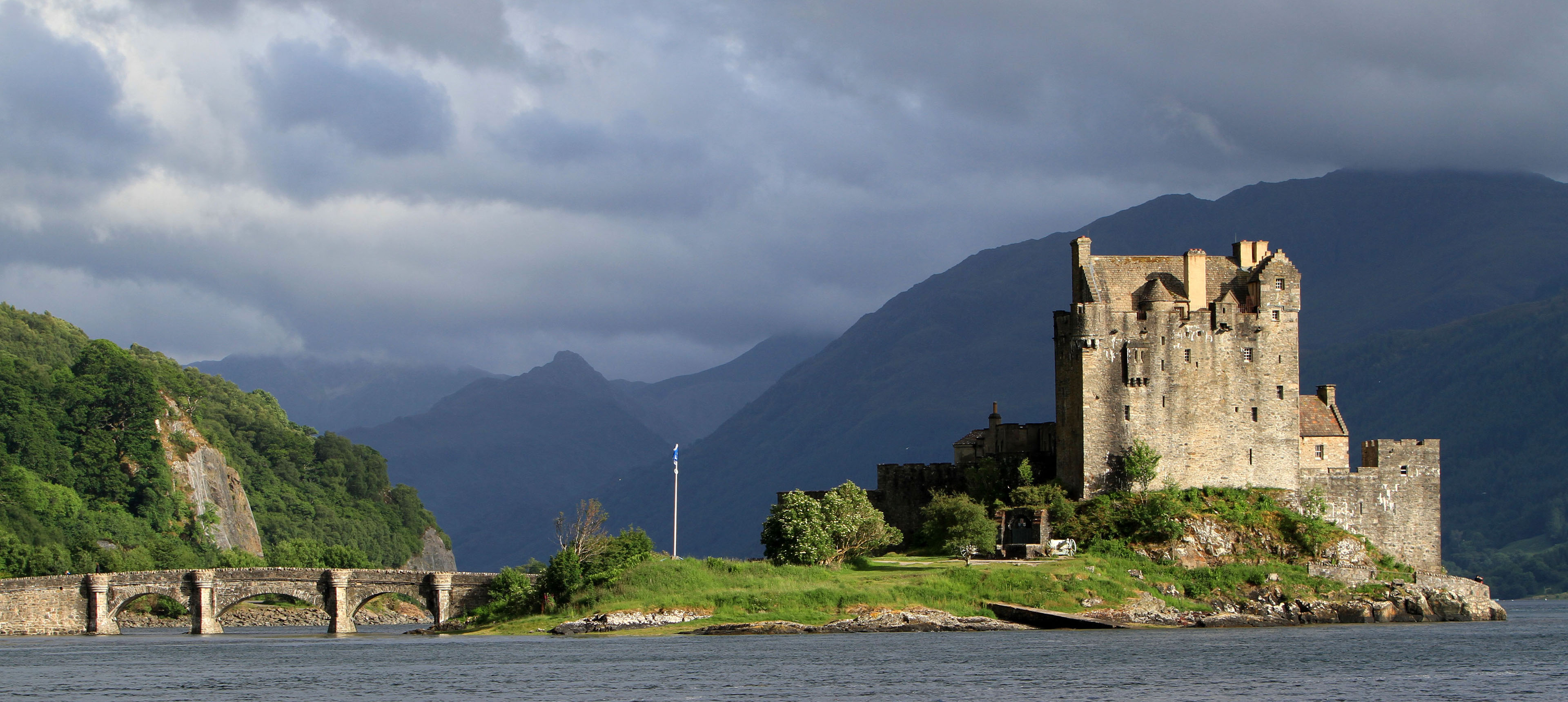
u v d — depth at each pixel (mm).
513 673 140125
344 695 125375
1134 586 184875
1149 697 119438
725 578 185875
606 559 190500
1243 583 190000
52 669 150125
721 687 126125
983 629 174750
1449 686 126000
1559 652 153875
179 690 130875
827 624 173125
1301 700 118250
